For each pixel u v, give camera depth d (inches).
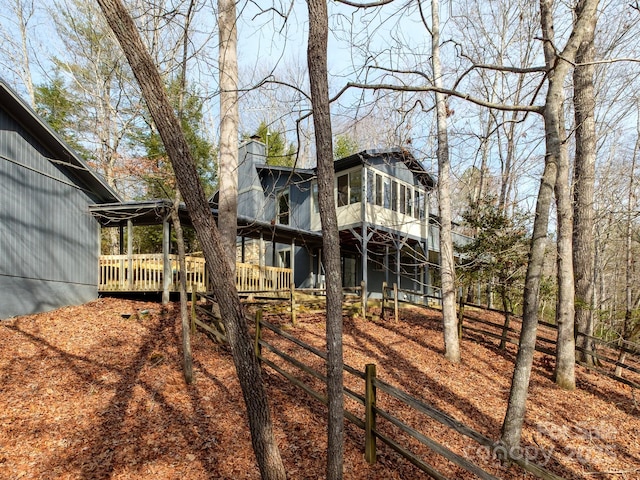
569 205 301.0
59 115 682.2
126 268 449.7
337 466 113.7
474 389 274.4
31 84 702.5
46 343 291.1
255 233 532.7
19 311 359.3
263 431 121.7
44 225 391.2
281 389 237.1
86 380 237.1
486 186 574.9
